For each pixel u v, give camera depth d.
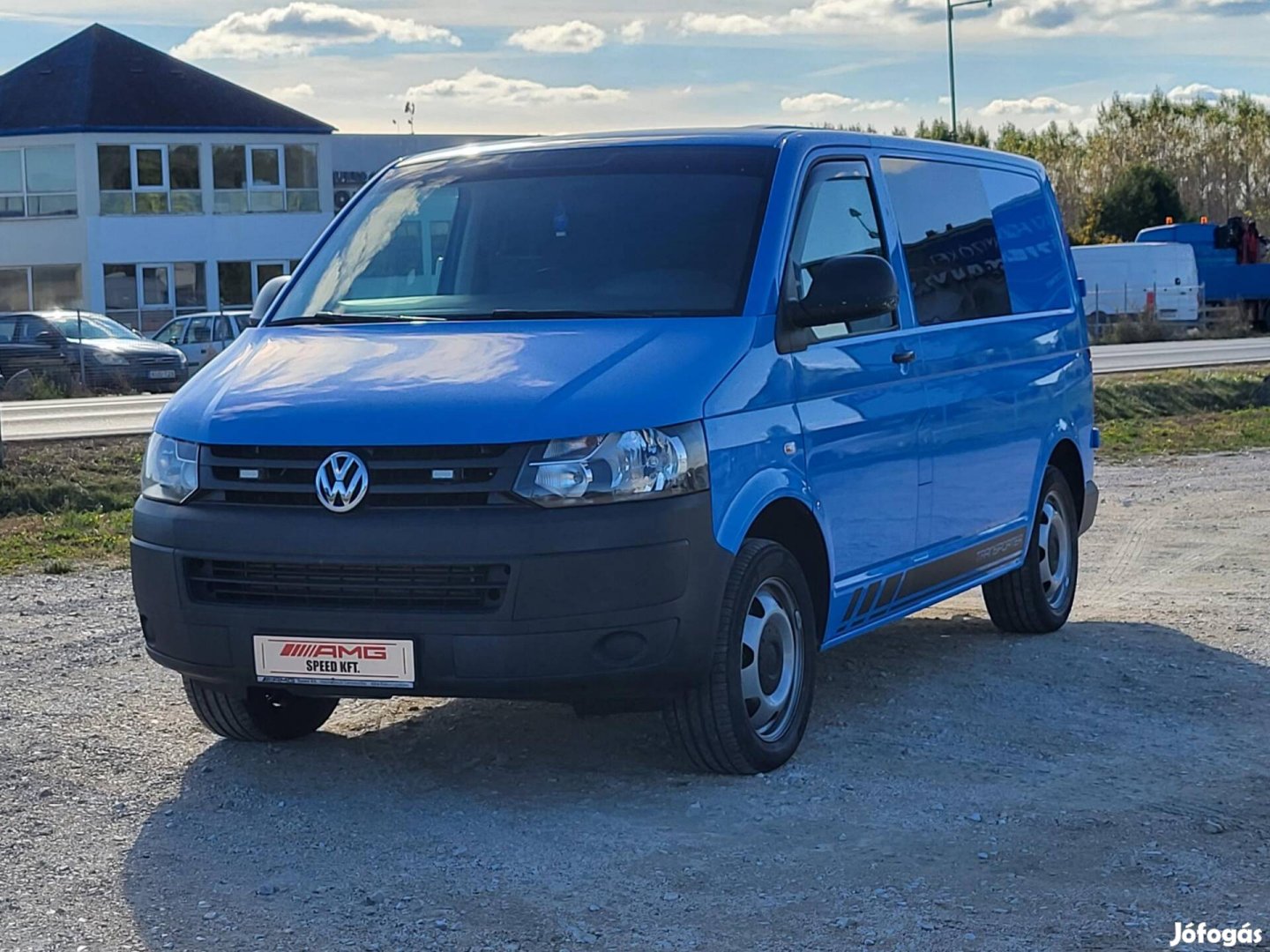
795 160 6.46
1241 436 19.56
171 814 5.53
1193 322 50.12
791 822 5.33
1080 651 7.98
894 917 4.53
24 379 29.30
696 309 5.92
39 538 11.81
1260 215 89.31
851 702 6.96
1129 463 17.14
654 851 5.07
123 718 6.79
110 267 50.09
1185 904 4.64
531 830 5.28
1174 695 7.11
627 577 5.20
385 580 5.26
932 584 7.11
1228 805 5.54
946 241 7.41
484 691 5.22
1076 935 4.40
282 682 5.43
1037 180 8.77
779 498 5.77
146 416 22.12
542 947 4.34
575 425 5.24
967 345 7.36
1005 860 4.98
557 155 6.80
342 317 6.34
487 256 6.39
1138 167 79.62
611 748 6.22
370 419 5.32
